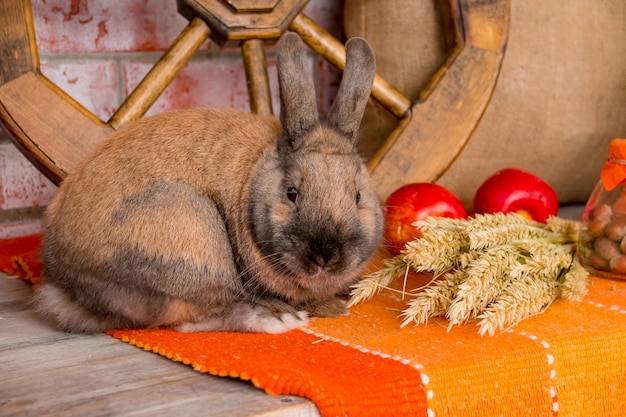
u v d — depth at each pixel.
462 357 0.79
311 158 0.85
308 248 0.83
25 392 0.75
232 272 0.87
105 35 1.18
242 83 1.27
